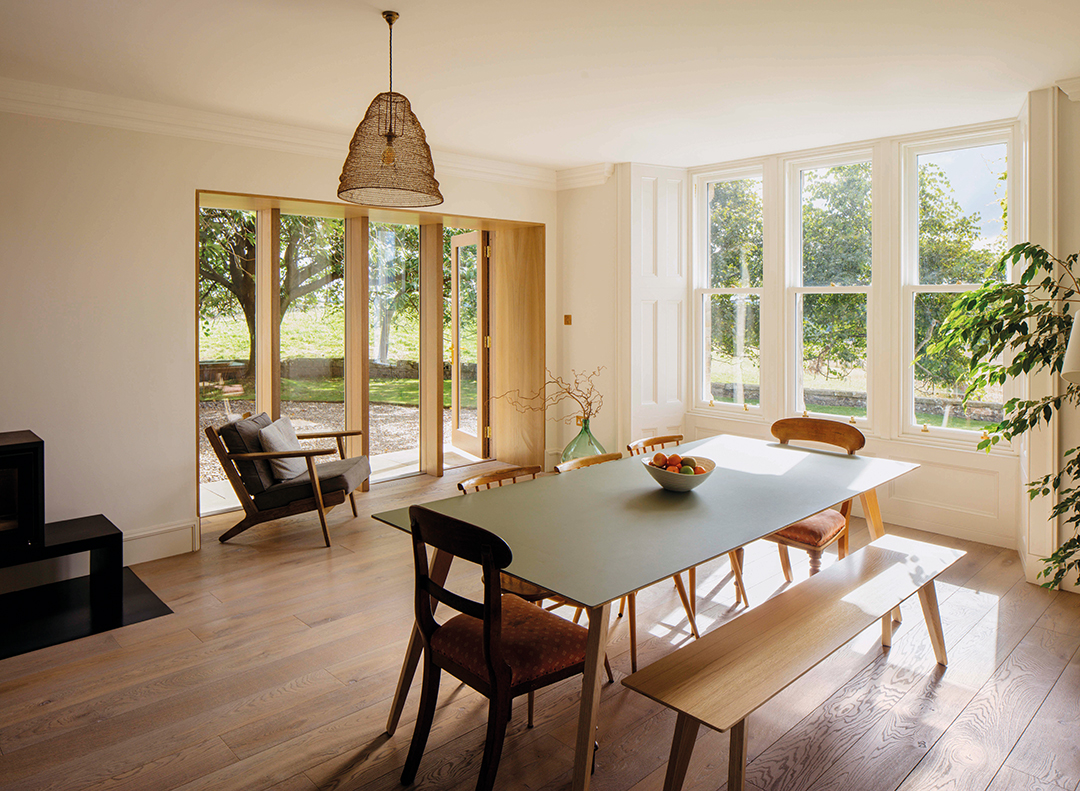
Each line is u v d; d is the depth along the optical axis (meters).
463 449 6.80
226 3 2.64
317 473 4.55
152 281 4.03
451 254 6.80
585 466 3.36
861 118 4.20
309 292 5.31
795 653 2.06
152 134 3.99
